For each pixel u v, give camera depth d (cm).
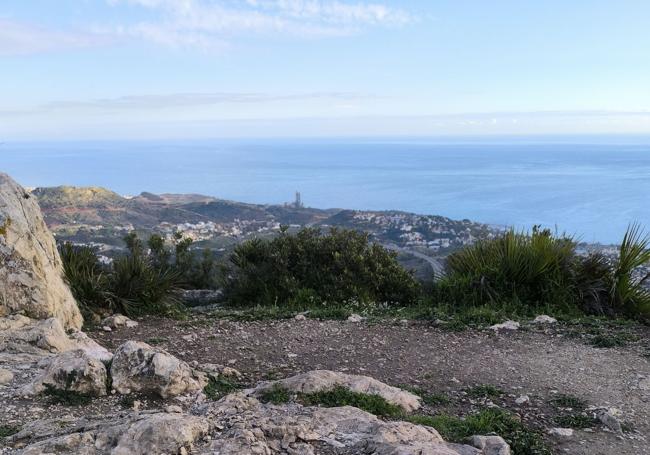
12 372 528
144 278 920
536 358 662
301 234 1115
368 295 995
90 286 866
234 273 1116
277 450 363
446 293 979
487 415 469
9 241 701
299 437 381
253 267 1075
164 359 507
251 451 351
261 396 493
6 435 392
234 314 891
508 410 508
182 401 485
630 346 701
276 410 439
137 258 959
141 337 753
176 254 1259
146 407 465
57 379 482
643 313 902
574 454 424
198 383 525
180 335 763
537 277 947
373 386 514
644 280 942
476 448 400
